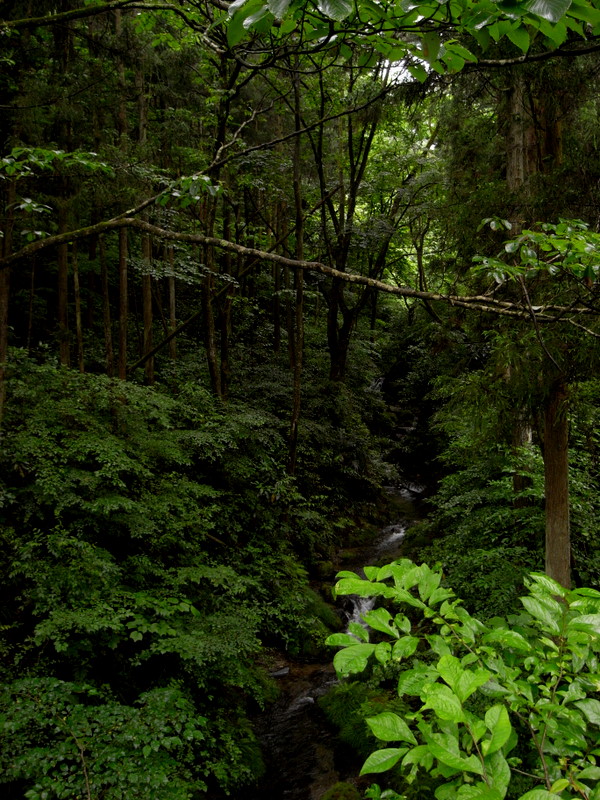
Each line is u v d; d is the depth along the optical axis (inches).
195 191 109.9
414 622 271.9
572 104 227.1
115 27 334.3
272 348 569.3
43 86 262.4
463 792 38.7
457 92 285.9
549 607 56.6
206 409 343.0
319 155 434.9
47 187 291.3
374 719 46.0
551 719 50.1
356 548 427.2
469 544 305.1
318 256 562.6
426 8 57.5
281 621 289.4
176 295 593.3
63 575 183.6
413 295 91.4
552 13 43.1
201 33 121.3
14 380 247.6
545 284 178.9
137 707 186.7
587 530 261.1
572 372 186.4
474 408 216.2
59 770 131.7
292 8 57.6
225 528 302.5
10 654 173.0
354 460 489.4
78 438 236.1
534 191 209.8
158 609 196.4
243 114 441.1
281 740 221.0
